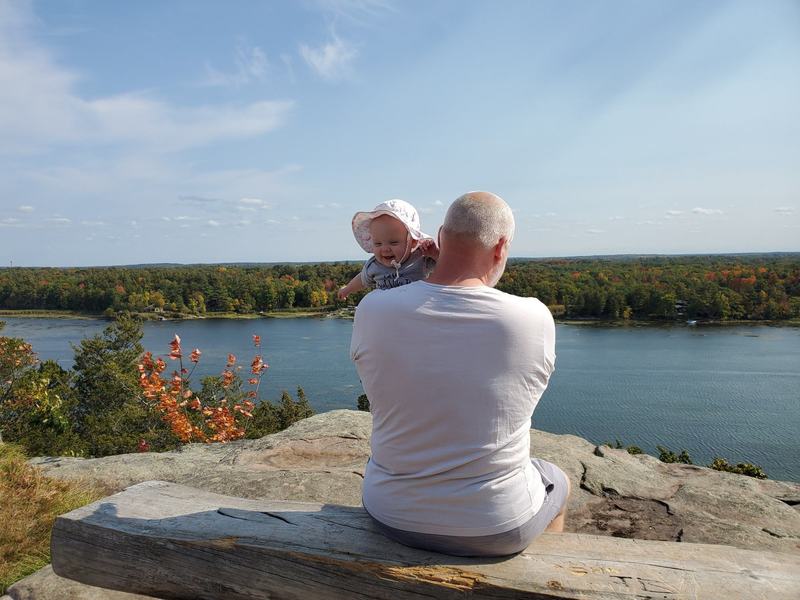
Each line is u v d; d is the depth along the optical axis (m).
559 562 1.51
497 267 1.56
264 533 1.66
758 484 3.45
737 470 16.03
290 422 13.20
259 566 1.58
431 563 1.50
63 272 130.00
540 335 1.48
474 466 1.46
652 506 3.11
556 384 49.25
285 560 1.56
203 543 1.63
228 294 101.38
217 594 1.63
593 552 1.57
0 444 4.87
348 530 1.68
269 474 3.58
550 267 144.38
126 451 8.81
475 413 1.44
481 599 1.40
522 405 1.48
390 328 1.46
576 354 63.34
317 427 4.54
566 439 4.19
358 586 1.49
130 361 16.84
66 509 3.60
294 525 1.72
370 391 1.55
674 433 36.28
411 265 1.97
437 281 1.54
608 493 3.27
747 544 2.71
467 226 1.48
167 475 4.28
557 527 1.78
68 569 1.79
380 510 1.59
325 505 1.88
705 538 2.77
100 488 4.08
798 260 189.38
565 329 82.31
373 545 1.59
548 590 1.38
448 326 1.43
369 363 1.51
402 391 1.46
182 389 8.38
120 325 17.02
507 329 1.43
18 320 85.06
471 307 1.44
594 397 44.91
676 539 2.76
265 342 64.50
